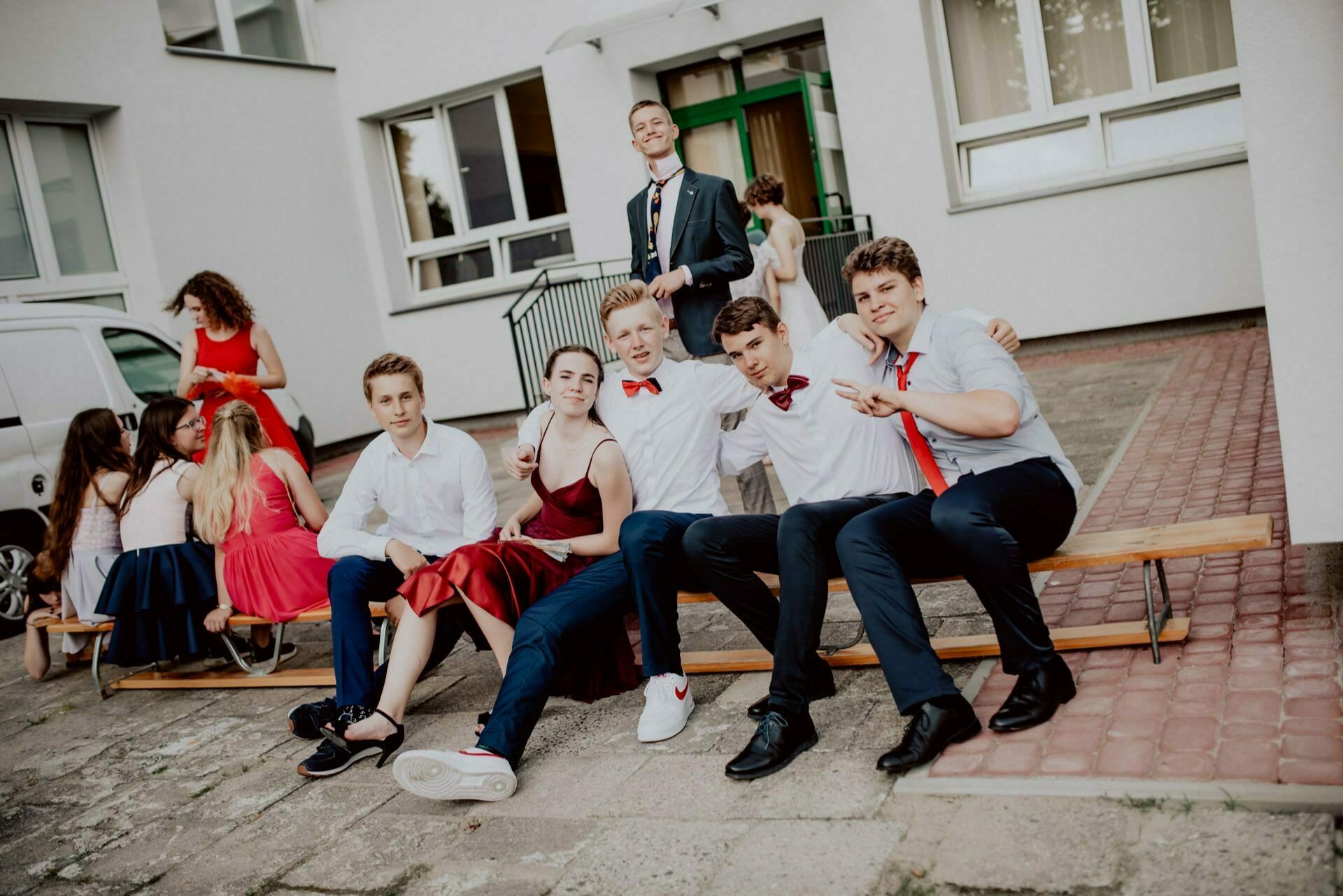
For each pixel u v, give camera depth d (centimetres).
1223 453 508
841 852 234
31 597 508
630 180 1083
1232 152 878
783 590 289
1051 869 212
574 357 343
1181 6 885
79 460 477
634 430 353
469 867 262
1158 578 311
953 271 970
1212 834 212
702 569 315
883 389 286
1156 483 479
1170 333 902
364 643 358
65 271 994
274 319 1128
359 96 1207
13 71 930
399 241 1251
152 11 1034
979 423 276
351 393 1205
